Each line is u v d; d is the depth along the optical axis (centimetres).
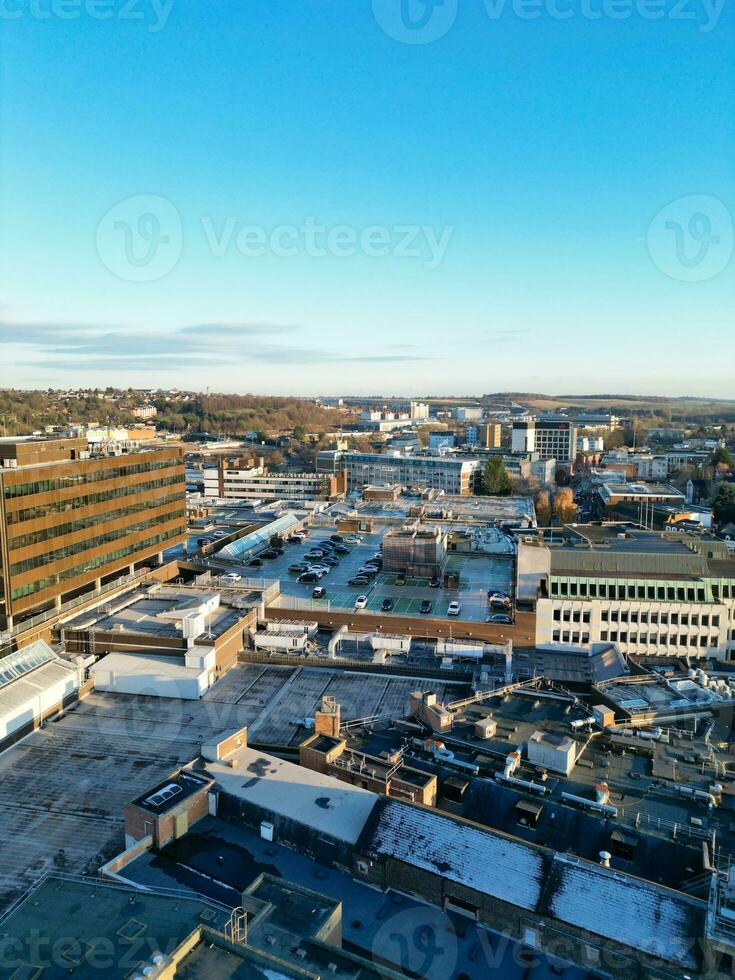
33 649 9912
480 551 17562
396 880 5547
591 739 7150
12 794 7712
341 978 4347
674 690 8300
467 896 5262
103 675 10106
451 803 6419
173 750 8562
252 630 11662
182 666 10250
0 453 11588
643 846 5550
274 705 9512
